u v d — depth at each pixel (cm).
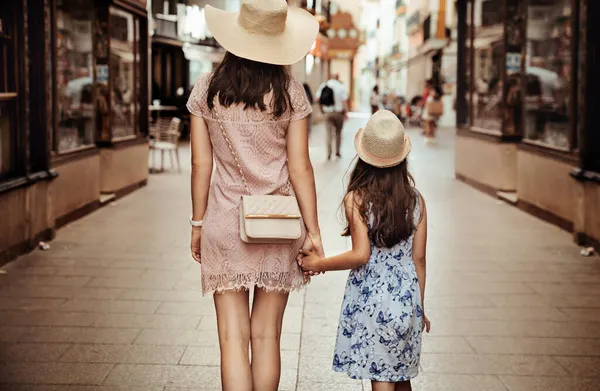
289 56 317
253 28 318
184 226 895
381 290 323
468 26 1320
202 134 326
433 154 1923
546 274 675
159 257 731
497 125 1143
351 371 323
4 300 579
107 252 748
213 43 2292
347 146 2109
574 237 804
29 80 757
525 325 532
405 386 343
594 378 435
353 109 5747
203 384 422
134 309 561
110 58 1045
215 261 324
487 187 1182
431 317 549
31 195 737
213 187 330
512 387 422
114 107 1078
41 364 448
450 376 437
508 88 1107
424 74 4097
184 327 520
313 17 333
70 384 419
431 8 3541
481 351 479
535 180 968
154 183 1280
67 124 889
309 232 330
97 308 562
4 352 467
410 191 324
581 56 783
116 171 1085
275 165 325
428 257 741
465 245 797
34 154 770
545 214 935
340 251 771
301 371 442
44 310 555
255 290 337
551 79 916
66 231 848
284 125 322
